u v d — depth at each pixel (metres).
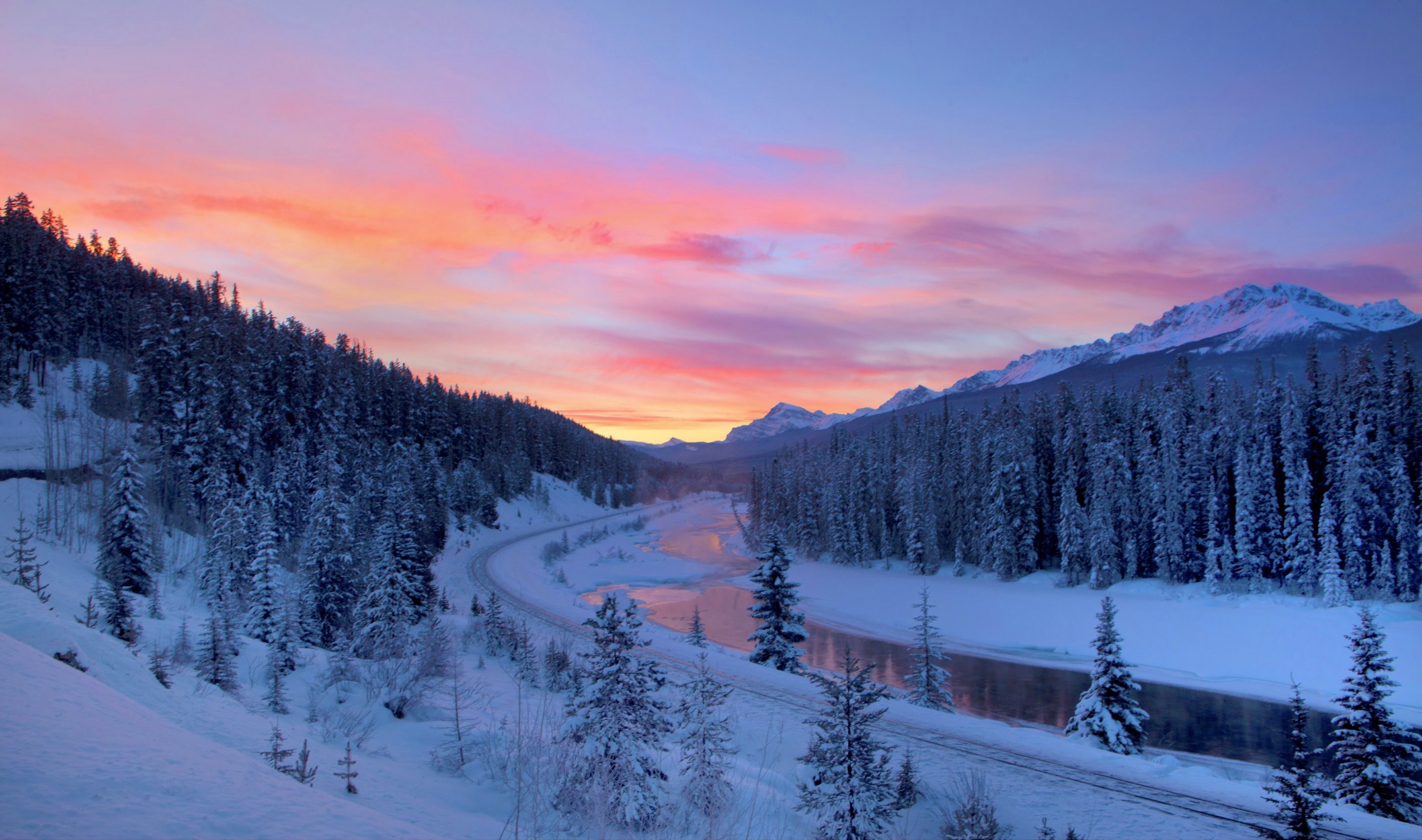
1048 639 53.81
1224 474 60.56
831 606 70.44
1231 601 53.69
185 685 16.78
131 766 5.93
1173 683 43.00
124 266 98.75
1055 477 75.50
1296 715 15.05
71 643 12.97
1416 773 22.70
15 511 48.41
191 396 61.66
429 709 22.16
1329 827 15.67
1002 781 18.75
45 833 4.08
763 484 114.94
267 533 31.55
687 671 32.25
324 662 28.48
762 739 22.23
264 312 93.88
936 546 78.56
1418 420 53.75
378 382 105.44
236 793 6.04
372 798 12.09
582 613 53.44
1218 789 18.28
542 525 123.56
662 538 129.75
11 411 66.12
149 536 41.78
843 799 13.95
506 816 13.07
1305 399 60.53
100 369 81.25
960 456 84.94
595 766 13.49
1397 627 44.44
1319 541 53.41
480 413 133.12
